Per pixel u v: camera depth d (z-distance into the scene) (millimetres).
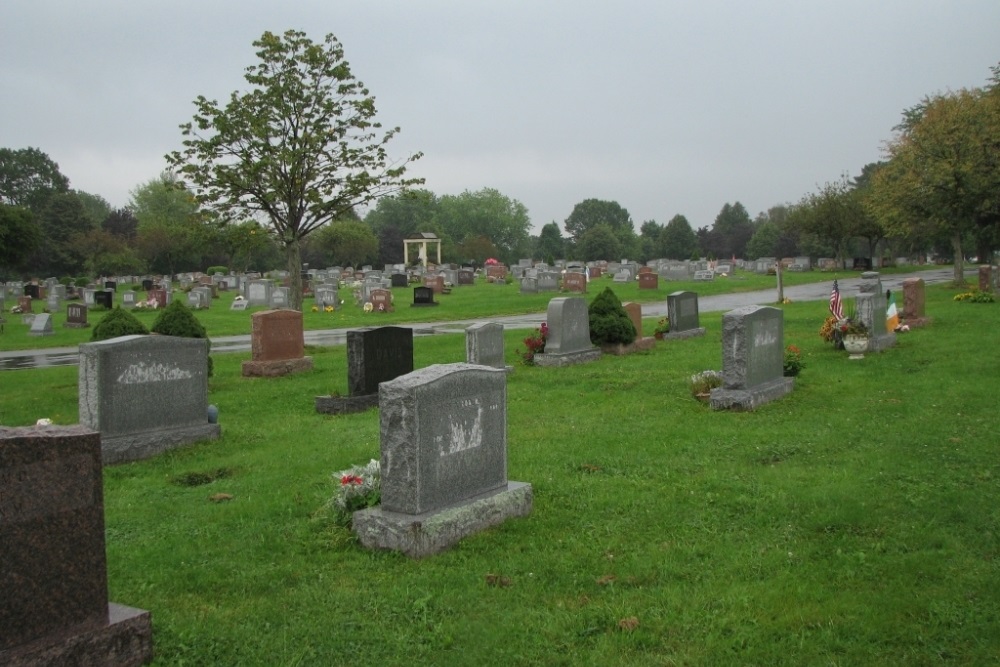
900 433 10930
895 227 41156
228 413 14984
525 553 6949
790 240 107438
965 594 5887
